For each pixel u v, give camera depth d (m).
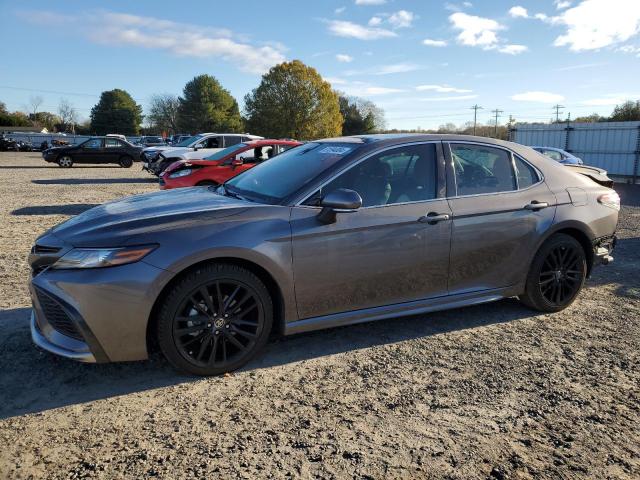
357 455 2.53
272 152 11.52
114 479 2.32
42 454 2.49
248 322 3.36
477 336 4.05
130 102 110.81
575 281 4.58
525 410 2.98
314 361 3.57
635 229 9.18
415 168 3.92
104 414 2.86
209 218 3.25
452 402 3.05
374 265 3.65
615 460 2.53
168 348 3.15
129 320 3.01
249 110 68.25
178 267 3.06
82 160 25.59
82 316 2.95
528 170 4.41
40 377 3.26
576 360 3.64
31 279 3.19
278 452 2.54
